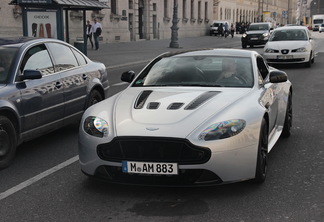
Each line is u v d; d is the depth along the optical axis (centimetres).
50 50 632
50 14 1547
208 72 535
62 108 623
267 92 518
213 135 395
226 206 397
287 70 1612
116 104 463
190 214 381
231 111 425
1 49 573
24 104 543
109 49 2781
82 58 718
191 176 398
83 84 682
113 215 383
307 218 370
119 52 2517
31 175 496
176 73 541
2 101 508
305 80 1322
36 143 642
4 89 521
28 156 573
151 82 535
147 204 405
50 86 596
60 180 477
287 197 416
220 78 523
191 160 391
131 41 3844
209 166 391
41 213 390
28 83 558
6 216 385
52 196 430
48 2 1502
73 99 652
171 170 393
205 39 4616
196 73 535
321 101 962
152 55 2338
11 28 2392
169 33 4703
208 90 490
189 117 413
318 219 368
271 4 10856
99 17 3309
